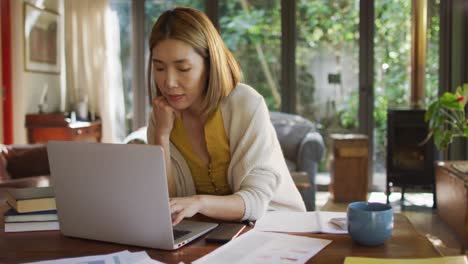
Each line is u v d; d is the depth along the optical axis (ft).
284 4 19.84
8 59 16.58
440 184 14.49
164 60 4.49
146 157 3.63
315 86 19.90
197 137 5.09
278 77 20.11
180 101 4.61
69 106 19.83
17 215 4.34
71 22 19.67
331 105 19.81
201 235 4.08
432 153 16.96
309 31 19.81
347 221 3.84
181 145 5.14
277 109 20.21
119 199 3.80
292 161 17.21
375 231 3.67
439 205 14.73
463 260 3.25
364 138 17.24
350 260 3.31
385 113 19.51
